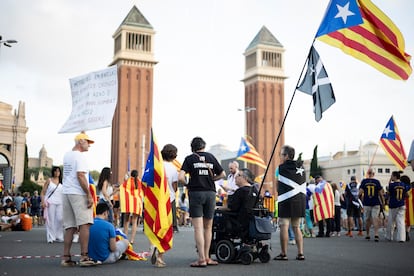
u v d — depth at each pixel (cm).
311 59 1027
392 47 1013
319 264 892
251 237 904
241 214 908
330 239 1702
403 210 1566
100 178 1277
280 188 961
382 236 1859
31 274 725
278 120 12344
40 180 13588
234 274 745
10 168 6888
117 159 10519
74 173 832
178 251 1159
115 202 1795
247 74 12781
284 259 961
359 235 1948
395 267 859
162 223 842
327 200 1820
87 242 833
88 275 719
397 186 1566
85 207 828
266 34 12681
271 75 12369
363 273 771
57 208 1405
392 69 1016
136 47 11075
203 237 862
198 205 852
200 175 855
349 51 1019
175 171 1061
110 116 1085
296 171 956
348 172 9238
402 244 1441
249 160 2909
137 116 10744
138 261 921
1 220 2264
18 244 1325
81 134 862
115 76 1095
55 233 1402
